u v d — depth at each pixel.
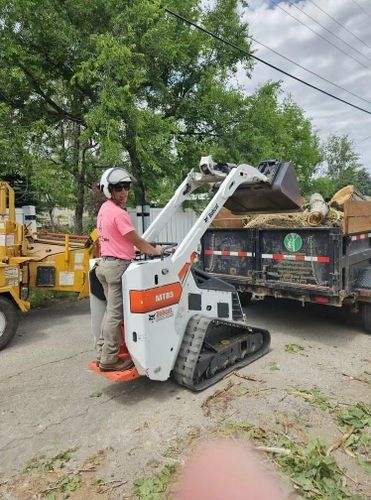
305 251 5.48
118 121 9.59
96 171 14.27
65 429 3.55
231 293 4.79
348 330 6.05
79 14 10.34
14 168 10.45
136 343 3.77
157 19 10.44
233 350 4.65
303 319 6.62
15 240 6.22
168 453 3.16
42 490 2.81
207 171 4.73
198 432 3.42
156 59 10.99
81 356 5.25
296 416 3.62
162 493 2.72
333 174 41.34
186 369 4.06
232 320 4.76
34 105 11.47
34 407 3.94
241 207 5.97
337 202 6.30
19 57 9.96
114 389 4.27
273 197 5.41
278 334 5.89
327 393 4.04
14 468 3.06
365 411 3.66
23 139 10.30
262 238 5.94
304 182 18.36
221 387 4.22
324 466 2.88
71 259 6.82
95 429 3.54
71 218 23.62
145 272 3.70
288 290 5.62
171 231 12.91
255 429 3.42
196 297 4.36
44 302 8.05
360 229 5.77
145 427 3.53
